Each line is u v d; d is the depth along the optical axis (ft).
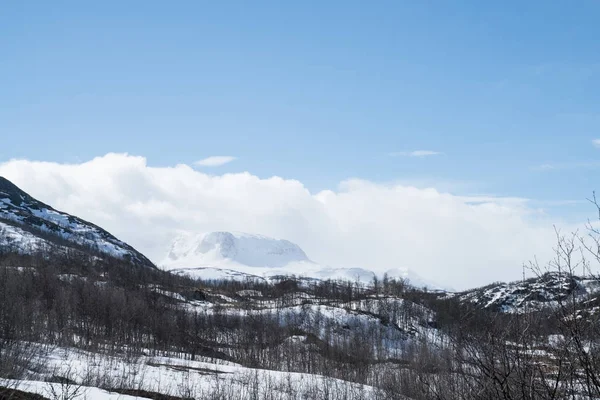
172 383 122.62
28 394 62.49
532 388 21.15
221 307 386.52
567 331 20.71
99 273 418.92
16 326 135.23
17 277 252.21
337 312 333.83
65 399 58.03
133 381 112.68
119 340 210.18
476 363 22.99
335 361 218.79
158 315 283.18
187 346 245.04
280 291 488.02
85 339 197.67
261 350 254.27
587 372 19.90
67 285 286.87
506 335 22.38
